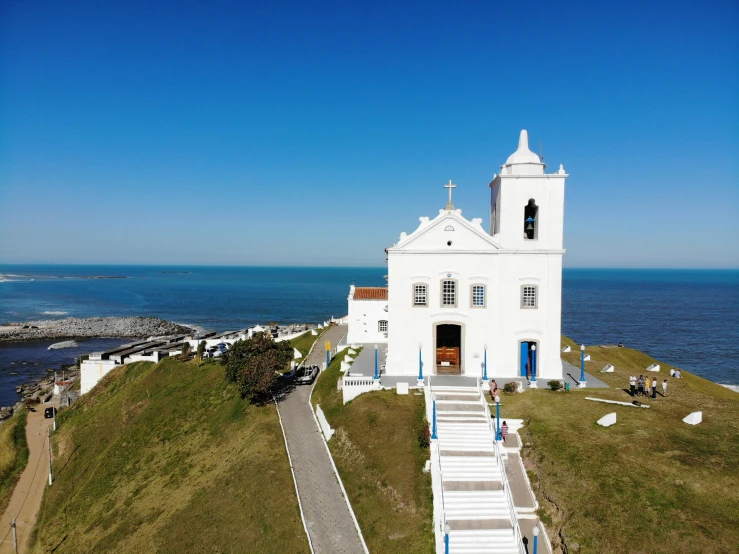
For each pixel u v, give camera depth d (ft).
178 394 165.78
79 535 107.55
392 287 127.85
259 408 136.87
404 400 112.78
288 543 83.61
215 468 114.52
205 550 87.10
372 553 79.56
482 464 89.51
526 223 129.18
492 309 126.31
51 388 242.37
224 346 206.49
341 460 103.76
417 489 88.22
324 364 179.93
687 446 88.48
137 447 142.20
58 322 452.76
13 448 166.30
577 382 124.26
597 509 75.46
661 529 70.38
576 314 509.35
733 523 69.92
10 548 114.32
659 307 577.02
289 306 598.34
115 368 210.59
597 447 89.25
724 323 444.55
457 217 125.39
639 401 111.24
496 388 112.88
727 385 253.24
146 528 98.48
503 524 78.79
